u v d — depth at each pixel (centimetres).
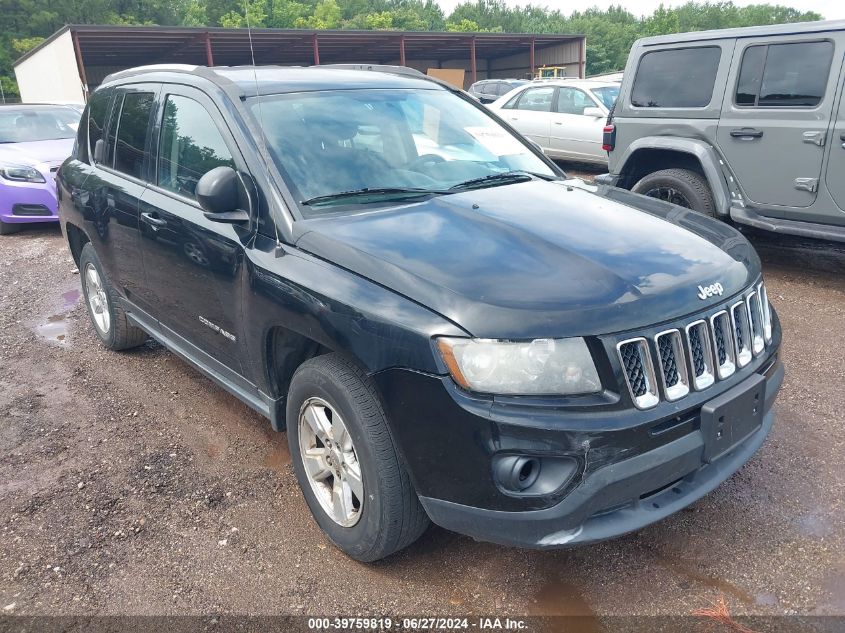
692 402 240
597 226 288
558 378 224
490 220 285
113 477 353
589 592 263
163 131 379
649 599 258
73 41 2730
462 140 375
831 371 436
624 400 227
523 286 236
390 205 307
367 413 252
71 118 1095
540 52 4591
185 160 356
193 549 296
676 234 289
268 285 284
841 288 596
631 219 302
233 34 3008
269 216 296
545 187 345
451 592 266
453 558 285
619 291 237
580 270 247
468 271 244
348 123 343
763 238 706
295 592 269
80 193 462
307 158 316
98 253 455
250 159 308
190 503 329
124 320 484
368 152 333
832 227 557
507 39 4041
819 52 546
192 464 363
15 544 303
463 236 271
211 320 341
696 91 634
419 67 4588
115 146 436
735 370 260
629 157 695
